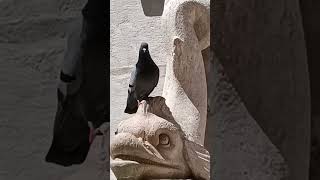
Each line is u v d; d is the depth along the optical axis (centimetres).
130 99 816
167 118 820
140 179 798
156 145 800
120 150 795
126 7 1031
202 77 848
